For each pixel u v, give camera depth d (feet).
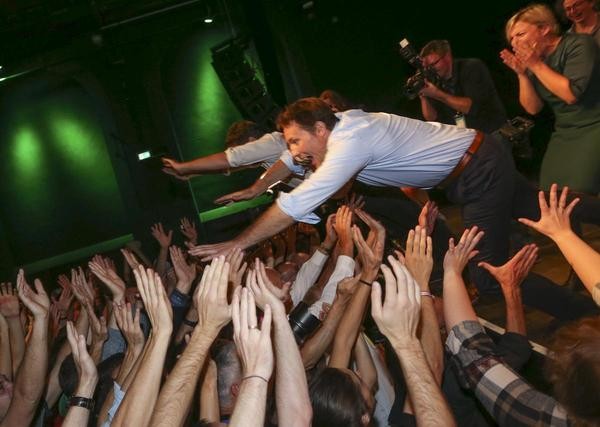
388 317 4.95
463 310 5.85
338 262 8.47
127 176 31.55
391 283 4.98
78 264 32.58
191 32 30.76
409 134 9.16
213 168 13.02
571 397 4.20
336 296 7.26
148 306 5.73
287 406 5.16
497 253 9.50
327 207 13.23
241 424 4.45
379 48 28.66
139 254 16.21
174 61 31.09
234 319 4.77
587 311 8.85
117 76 30.86
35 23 28.71
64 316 12.00
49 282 32.96
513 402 5.10
